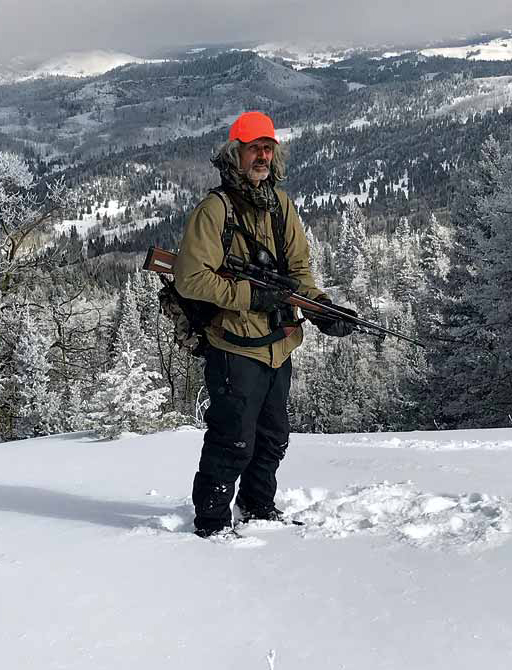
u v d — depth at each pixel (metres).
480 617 2.07
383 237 172.50
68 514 4.16
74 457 7.76
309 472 5.11
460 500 3.63
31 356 22.30
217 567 2.75
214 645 1.99
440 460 5.23
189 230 3.22
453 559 2.61
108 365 21.52
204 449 3.46
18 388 22.95
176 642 2.03
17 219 19.58
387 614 2.15
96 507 4.40
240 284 3.20
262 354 3.35
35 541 3.38
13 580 2.71
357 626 2.07
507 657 1.80
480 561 2.55
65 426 22.36
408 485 4.17
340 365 58.38
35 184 19.36
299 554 2.85
